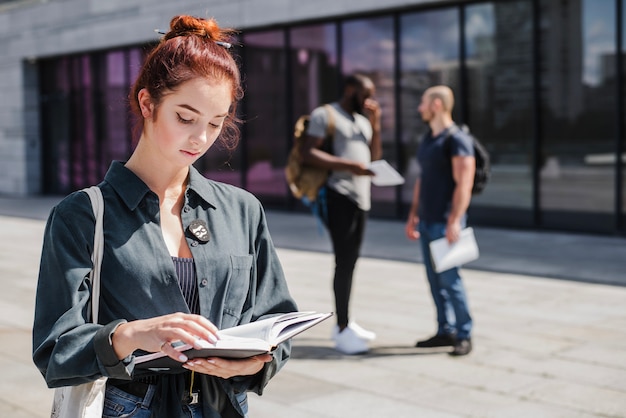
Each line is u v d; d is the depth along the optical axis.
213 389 1.83
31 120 19.91
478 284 7.94
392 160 13.05
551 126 11.27
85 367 1.63
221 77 1.75
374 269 8.91
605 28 10.66
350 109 5.50
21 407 4.46
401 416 4.24
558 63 11.11
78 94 18.92
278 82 14.52
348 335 5.51
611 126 10.70
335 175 5.39
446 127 5.39
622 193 10.70
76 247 1.75
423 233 5.52
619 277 8.12
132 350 1.62
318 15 13.30
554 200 11.35
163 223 1.86
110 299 1.78
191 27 1.81
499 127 11.80
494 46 11.72
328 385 4.80
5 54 20.06
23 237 12.24
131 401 1.80
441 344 5.57
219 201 1.95
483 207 12.12
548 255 9.51
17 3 19.61
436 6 12.22
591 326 6.18
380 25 12.95
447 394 4.60
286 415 4.27
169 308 1.80
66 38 18.36
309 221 13.45
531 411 4.29
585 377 4.89
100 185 1.85
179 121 1.74
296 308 2.05
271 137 14.75
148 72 1.78
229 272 1.88
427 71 12.48
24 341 5.91
